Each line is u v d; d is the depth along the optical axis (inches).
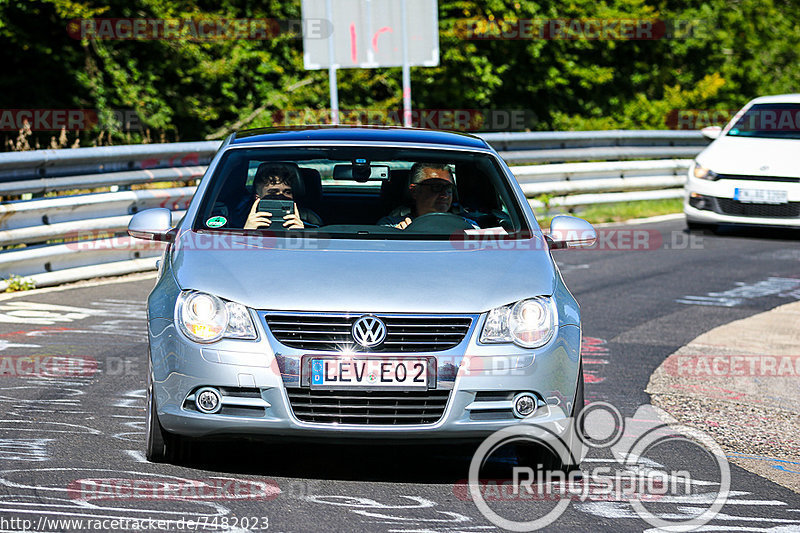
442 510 690.8
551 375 742.5
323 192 921.5
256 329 720.3
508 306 746.2
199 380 717.9
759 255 2053.4
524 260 808.3
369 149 935.7
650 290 1681.8
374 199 908.0
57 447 799.1
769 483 795.4
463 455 829.8
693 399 1063.6
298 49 3946.9
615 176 2655.0
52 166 1542.8
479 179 927.0
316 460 799.7
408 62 2497.5
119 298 1461.6
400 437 720.3
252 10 3870.6
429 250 812.6
